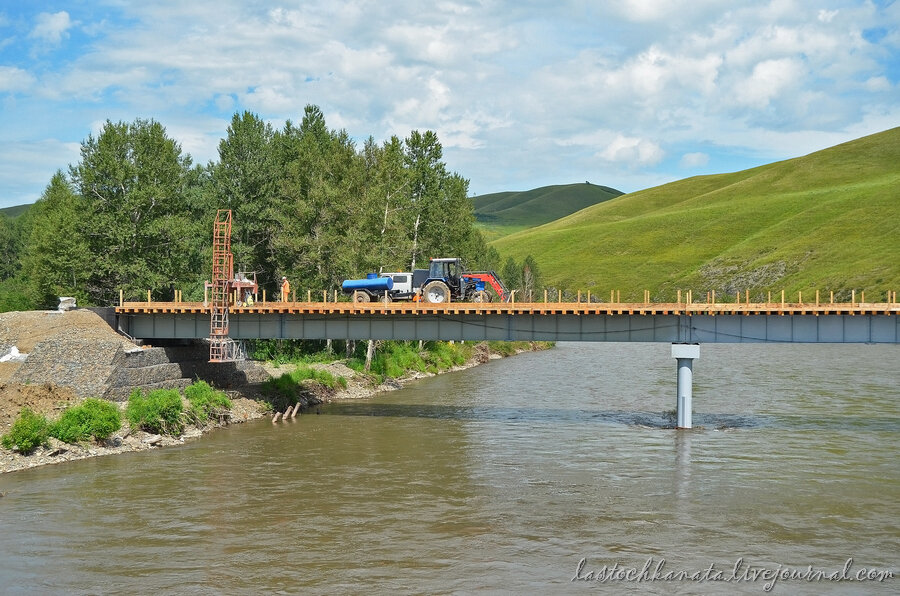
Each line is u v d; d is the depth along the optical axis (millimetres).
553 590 19203
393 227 67188
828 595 19016
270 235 72125
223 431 39781
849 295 136625
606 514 25500
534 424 42438
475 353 86812
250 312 44094
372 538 23062
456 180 79750
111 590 19156
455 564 20969
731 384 62156
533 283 149000
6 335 41125
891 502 26844
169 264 66250
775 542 22781
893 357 90438
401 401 52219
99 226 63500
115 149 66000
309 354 68812
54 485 28516
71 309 43969
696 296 173125
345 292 47094
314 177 66625
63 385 37062
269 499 27109
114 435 35312
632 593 19016
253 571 20422
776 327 38500
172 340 47500
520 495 27812
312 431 39938
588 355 97812
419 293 45906
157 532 23500
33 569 20531
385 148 71312
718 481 29750
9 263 138500
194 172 89875
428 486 29000
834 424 42500
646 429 40906
